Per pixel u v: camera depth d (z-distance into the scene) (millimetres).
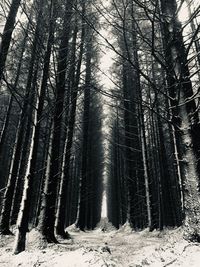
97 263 4367
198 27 2410
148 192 13250
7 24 6289
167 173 15945
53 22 6156
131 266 4730
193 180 2994
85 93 15406
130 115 17453
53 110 6883
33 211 28016
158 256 4324
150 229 12336
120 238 11438
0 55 6117
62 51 7066
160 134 16797
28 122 14680
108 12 2598
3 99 21484
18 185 14125
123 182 28625
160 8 2992
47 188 8359
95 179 35906
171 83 3035
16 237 5801
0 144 13344
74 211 34531
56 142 8766
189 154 2953
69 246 7582
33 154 6340
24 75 13047
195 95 2539
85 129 19656
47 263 4734
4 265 5031
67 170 11922
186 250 3379
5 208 10914
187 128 2902
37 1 6160
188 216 3291
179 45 2869
